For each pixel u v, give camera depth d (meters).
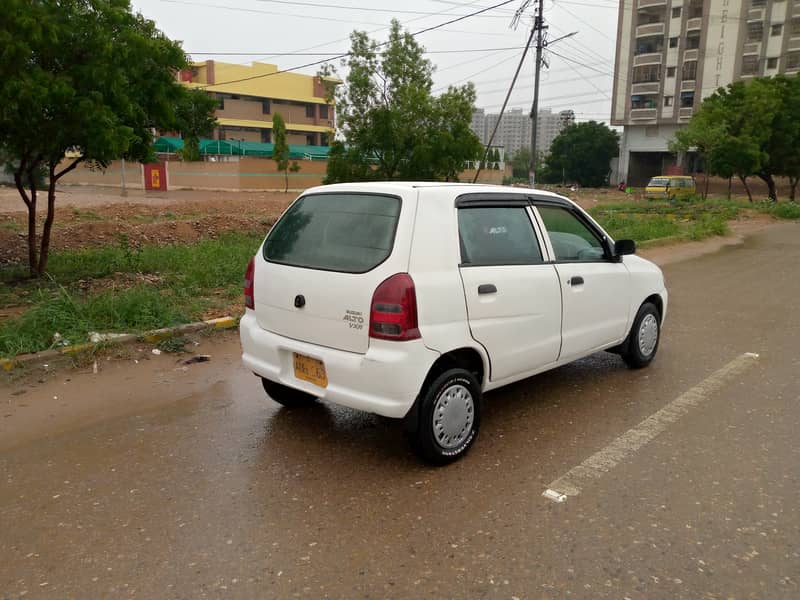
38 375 5.59
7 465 3.96
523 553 3.04
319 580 2.84
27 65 7.88
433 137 18.08
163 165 47.03
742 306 8.89
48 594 2.75
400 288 3.58
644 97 65.62
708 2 60.12
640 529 3.24
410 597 2.73
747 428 4.53
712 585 2.80
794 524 3.28
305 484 3.72
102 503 3.50
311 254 4.03
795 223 25.22
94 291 8.85
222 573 2.89
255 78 67.56
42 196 30.03
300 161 51.03
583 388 5.41
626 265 5.53
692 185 41.06
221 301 8.27
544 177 75.25
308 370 4.00
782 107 32.75
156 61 9.26
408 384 3.62
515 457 4.08
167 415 4.79
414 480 3.77
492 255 4.20
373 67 18.42
